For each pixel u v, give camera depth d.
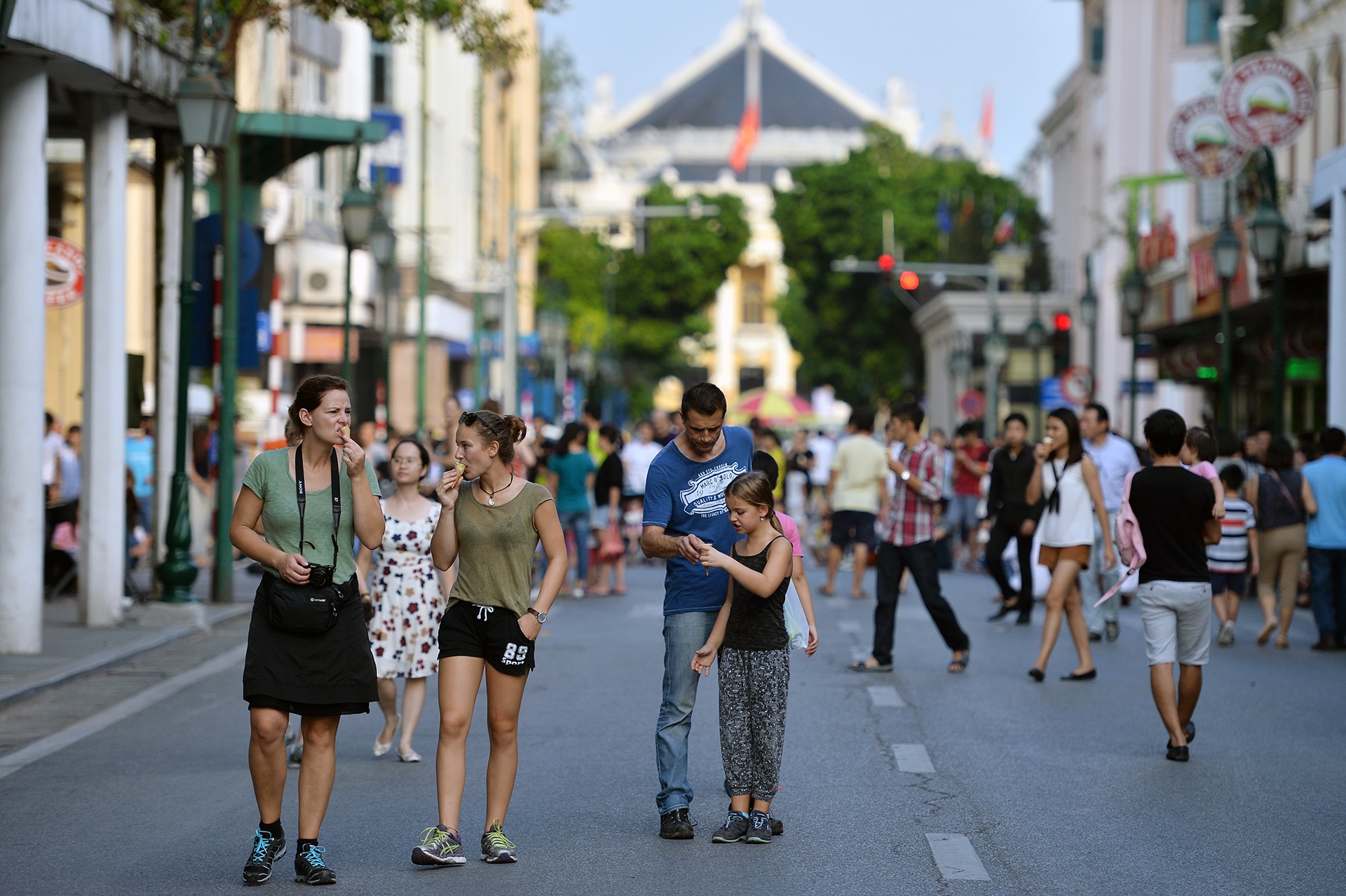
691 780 29.59
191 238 52.81
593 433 85.25
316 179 126.56
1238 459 61.62
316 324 116.19
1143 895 21.73
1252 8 117.88
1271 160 75.94
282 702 22.11
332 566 22.36
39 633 45.34
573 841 24.80
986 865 23.20
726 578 25.05
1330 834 25.36
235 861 23.58
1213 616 63.97
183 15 54.38
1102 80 167.12
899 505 43.88
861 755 31.69
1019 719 36.16
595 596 68.44
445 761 23.31
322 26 118.81
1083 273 175.62
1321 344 92.31
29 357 45.12
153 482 59.09
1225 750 32.53
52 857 23.77
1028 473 56.59
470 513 23.42
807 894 21.64
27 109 45.38
